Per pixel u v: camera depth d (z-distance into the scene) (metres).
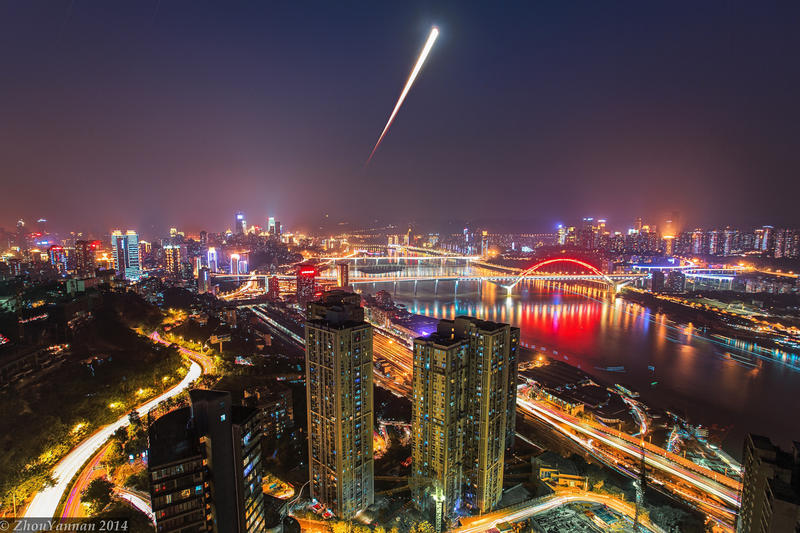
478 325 164.75
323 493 159.88
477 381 163.75
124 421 194.00
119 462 158.25
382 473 192.75
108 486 143.62
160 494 97.31
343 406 150.75
